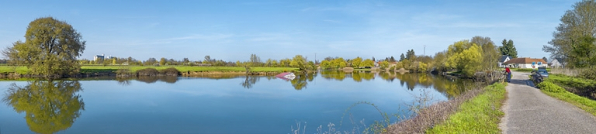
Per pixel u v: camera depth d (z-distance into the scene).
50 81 40.31
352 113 17.23
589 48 22.98
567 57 34.81
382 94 26.14
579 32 32.19
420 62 82.69
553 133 8.20
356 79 47.69
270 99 23.22
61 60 44.97
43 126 15.03
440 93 26.20
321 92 27.97
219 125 15.01
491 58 43.31
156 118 16.53
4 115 17.70
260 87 33.28
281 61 101.50
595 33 32.28
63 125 15.17
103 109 19.12
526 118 10.21
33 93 27.52
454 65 54.09
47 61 43.56
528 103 13.73
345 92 27.88
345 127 14.10
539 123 9.41
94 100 22.98
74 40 47.09
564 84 25.41
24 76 47.00
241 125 14.98
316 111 18.17
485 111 11.29
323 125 14.68
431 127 9.12
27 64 44.28
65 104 21.27
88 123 15.51
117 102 21.95
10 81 39.59
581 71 25.44
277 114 17.41
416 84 36.34
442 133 8.21
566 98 15.35
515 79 31.81
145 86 34.12
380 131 11.02
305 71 75.00
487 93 16.64
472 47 45.78
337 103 21.06
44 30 44.00
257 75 61.59
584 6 32.53
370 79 47.53
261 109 18.95
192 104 20.92
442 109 11.12
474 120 9.57
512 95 16.97
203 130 14.09
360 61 115.75
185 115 17.23
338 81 43.03
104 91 28.97
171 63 95.00
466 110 11.09
